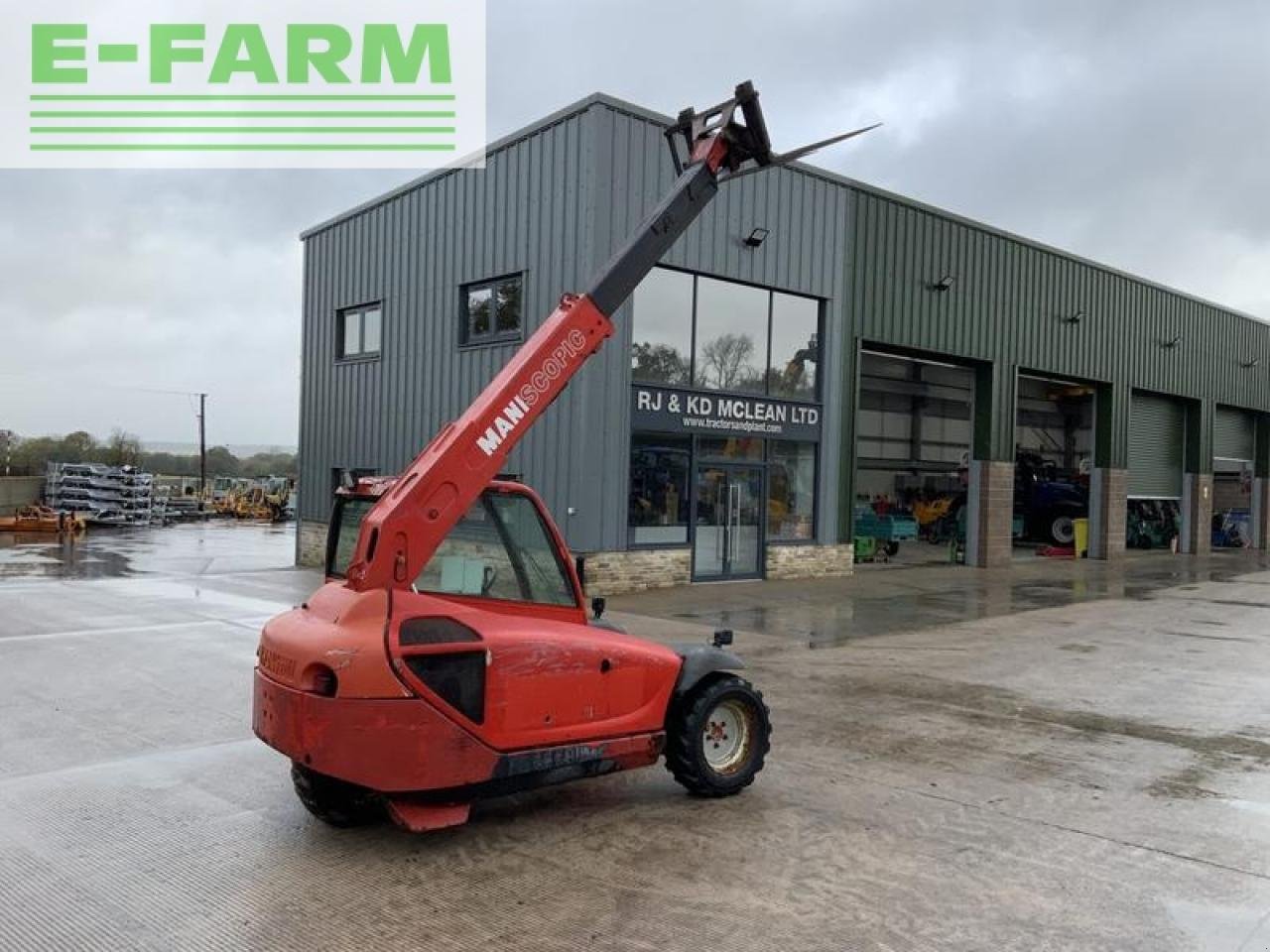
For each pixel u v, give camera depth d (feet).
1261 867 15.37
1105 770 20.70
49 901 13.79
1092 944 12.64
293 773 16.58
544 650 16.30
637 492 49.88
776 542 57.21
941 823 17.19
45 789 18.78
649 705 17.62
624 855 15.55
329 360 67.87
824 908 13.62
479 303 54.65
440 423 56.90
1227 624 43.52
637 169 48.65
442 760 15.16
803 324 58.54
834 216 59.52
